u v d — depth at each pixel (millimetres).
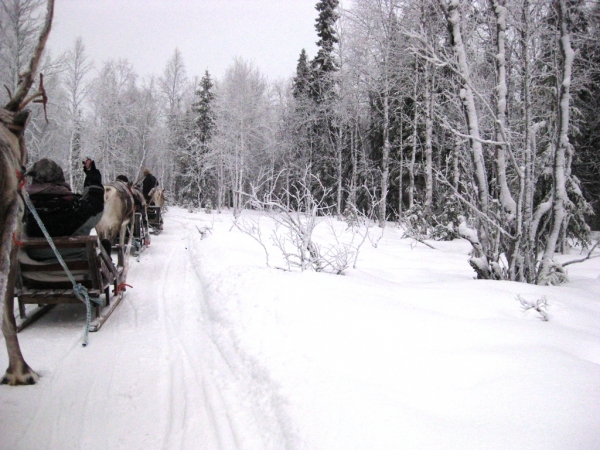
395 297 5621
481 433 2531
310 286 5691
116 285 6680
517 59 8289
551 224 7387
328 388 3232
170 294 7562
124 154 38625
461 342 4094
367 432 2639
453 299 5629
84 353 4777
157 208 16609
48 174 5453
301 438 2750
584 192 20266
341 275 6844
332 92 29781
